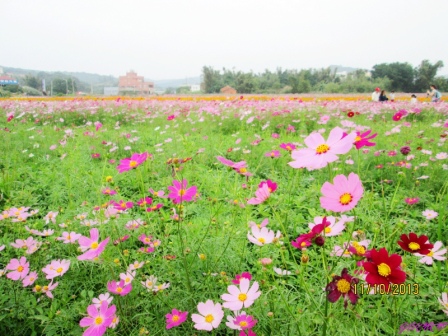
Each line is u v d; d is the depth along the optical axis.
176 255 1.67
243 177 3.09
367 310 1.32
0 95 39.34
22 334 1.44
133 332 1.31
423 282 1.46
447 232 2.08
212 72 73.56
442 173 3.14
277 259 1.73
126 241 2.01
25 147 4.89
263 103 10.05
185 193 1.31
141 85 119.81
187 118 7.29
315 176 3.30
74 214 2.32
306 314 1.15
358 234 1.29
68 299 1.48
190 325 1.31
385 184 3.08
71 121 8.54
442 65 59.84
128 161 1.55
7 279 1.64
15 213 2.01
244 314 1.10
